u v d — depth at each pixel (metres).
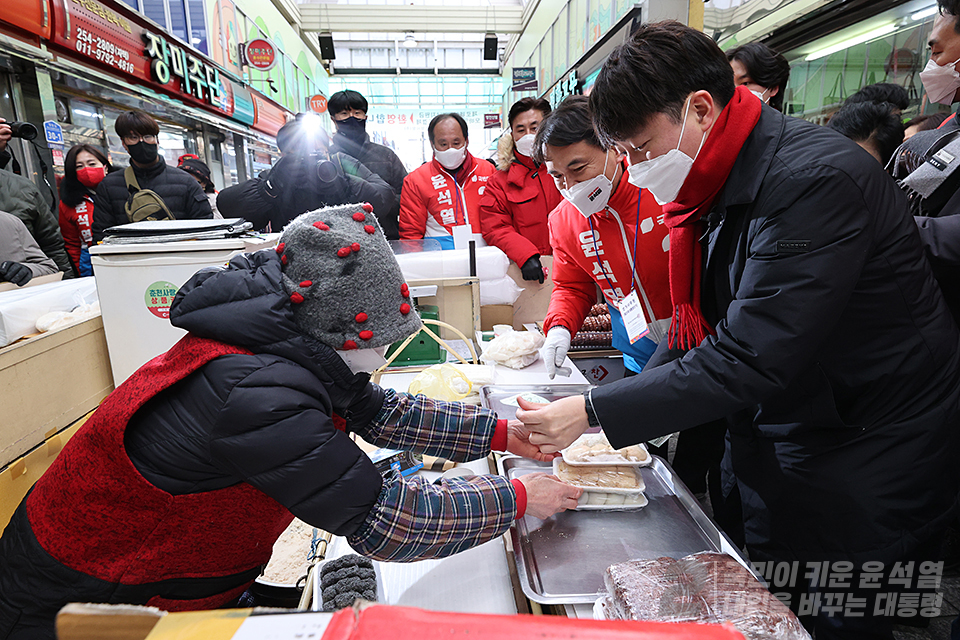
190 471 0.71
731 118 0.87
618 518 0.96
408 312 0.77
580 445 1.15
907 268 0.90
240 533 0.78
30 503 0.78
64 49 3.62
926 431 0.96
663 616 0.66
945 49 1.30
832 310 0.81
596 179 1.39
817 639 1.11
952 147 1.26
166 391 0.73
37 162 3.36
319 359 0.73
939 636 1.47
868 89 1.88
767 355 0.81
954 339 0.99
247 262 0.77
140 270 1.40
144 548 0.74
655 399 0.86
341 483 0.70
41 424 1.25
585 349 2.25
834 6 2.81
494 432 1.08
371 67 17.05
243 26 8.21
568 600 0.77
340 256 0.71
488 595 0.84
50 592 0.74
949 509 1.02
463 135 2.68
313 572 0.86
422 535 0.75
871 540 0.99
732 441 1.23
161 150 5.69
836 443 1.01
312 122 2.28
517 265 2.27
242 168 7.84
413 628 0.31
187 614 0.32
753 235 0.88
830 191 0.80
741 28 3.48
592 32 6.37
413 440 1.04
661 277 1.57
